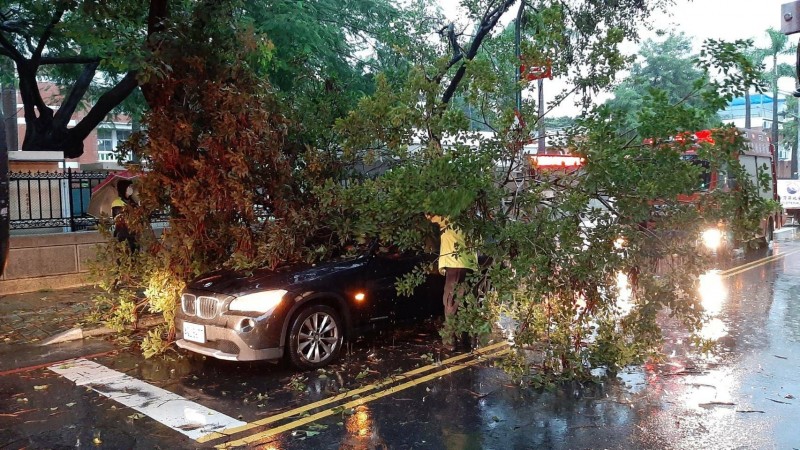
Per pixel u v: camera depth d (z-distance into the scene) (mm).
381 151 7309
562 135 5855
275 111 7363
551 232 5559
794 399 5379
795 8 6363
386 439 4633
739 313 8844
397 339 7531
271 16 13844
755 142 17703
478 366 6461
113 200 10477
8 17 15273
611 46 6293
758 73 5160
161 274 7254
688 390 5633
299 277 6387
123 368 6570
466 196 5574
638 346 5977
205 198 6859
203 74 7043
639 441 4539
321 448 4488
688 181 5359
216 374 6301
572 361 6168
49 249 10812
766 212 5516
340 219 6953
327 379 6051
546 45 6176
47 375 6359
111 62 6617
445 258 6680
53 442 4676
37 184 11422
